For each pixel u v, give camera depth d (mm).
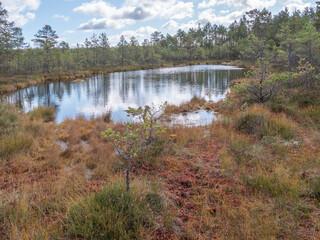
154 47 77750
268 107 9602
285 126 6977
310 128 7027
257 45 18875
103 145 6648
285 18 56125
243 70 40062
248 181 4227
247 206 3459
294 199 3484
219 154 5770
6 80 26750
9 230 2777
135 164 5285
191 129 8273
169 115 11883
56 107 15062
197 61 76000
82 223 2857
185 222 3188
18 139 6648
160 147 6023
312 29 14133
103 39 62969
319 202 3426
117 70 48688
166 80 29125
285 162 4867
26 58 34781
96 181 4559
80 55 59938
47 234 2674
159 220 3086
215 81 26750
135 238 2762
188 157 5715
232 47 79625
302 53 15352
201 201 3684
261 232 2857
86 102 16656
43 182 4461
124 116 12164
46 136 7898
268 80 9922
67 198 3721
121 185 3650
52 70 43281
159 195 3598
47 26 44500
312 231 2846
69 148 6559
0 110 8148
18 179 4637
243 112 9305
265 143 6270
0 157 5727
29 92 21625
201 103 14711
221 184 4258
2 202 3512
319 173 4117
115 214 2934
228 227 3018
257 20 51031
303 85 11719
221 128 7977
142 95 19078
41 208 3414
